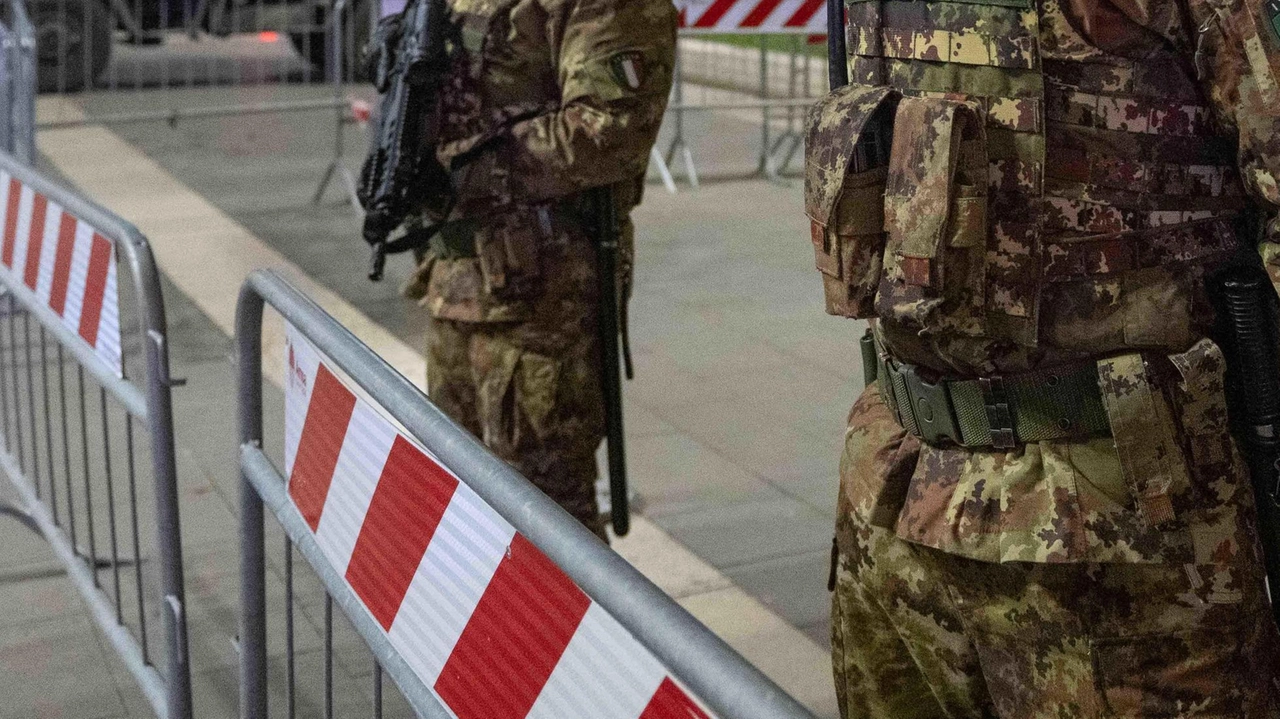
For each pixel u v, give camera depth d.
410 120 2.91
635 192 3.18
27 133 6.37
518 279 2.99
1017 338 1.73
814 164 1.87
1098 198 1.69
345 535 2.04
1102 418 1.72
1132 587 1.73
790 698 1.13
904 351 1.84
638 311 6.28
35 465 3.90
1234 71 1.60
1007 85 1.70
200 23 12.88
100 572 3.87
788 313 6.23
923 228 1.72
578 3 2.86
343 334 2.06
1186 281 1.71
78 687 3.32
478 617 1.63
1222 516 1.72
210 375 5.43
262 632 2.61
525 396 3.04
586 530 1.43
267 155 10.24
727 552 3.92
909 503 1.86
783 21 7.35
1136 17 1.63
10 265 3.95
